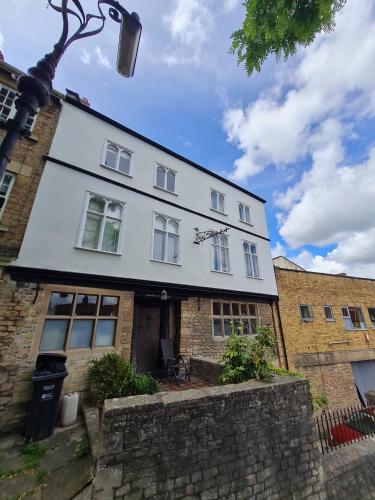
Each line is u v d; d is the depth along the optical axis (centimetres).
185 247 908
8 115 675
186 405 332
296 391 440
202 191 1077
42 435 419
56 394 448
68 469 346
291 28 213
